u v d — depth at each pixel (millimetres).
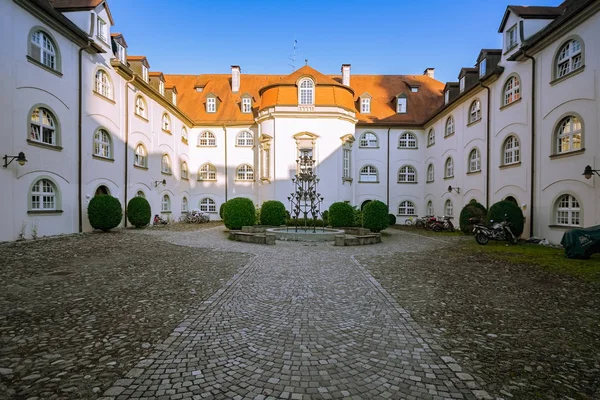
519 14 16219
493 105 18672
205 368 3428
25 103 12859
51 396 2871
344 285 7098
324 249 12805
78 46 15852
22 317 4852
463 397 3002
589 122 12352
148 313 5102
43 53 13953
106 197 16422
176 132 27812
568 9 15008
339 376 3320
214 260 9867
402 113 31141
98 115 17359
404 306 5695
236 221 17625
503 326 4832
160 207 24812
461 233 20469
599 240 10367
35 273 7699
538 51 15023
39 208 13805
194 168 31172
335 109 26312
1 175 11906
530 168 15523
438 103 32156
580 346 4176
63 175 14883
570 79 13242
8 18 12086
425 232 21359
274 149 26406
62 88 14797
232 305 5574
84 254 10344
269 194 26703
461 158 22594
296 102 26375
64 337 4156
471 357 3807
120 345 3943
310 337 4289
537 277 8078
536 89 15211
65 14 16844
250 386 3104
